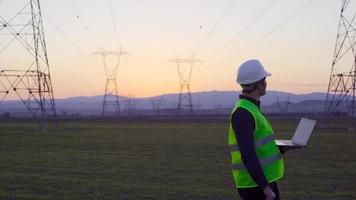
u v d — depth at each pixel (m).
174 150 29.06
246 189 6.03
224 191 14.54
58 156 25.81
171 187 15.32
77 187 15.38
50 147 31.78
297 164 21.38
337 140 35.12
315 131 45.78
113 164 21.94
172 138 39.69
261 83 6.07
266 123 6.01
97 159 24.20
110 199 13.37
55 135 44.31
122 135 44.00
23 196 13.80
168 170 19.70
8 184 16.02
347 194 13.98
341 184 15.82
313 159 23.25
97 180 16.91
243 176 6.01
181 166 21.05
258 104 6.11
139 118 88.19
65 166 21.22
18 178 17.41
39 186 15.59
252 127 5.83
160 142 35.47
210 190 14.72
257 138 5.92
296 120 69.12
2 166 21.25
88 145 33.28
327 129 48.84
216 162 22.56
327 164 21.33
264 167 5.93
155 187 15.32
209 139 38.25
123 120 80.50
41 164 22.05
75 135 44.41
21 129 54.72
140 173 18.78
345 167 20.30
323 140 35.16
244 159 5.75
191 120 78.00
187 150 28.97
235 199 13.34
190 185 15.71
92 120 81.38
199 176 17.83
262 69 6.10
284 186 15.44
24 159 24.28
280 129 48.75
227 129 53.12
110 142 35.78
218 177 17.56
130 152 27.97
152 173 18.78
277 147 6.14
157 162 22.72
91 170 19.80
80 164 21.98
